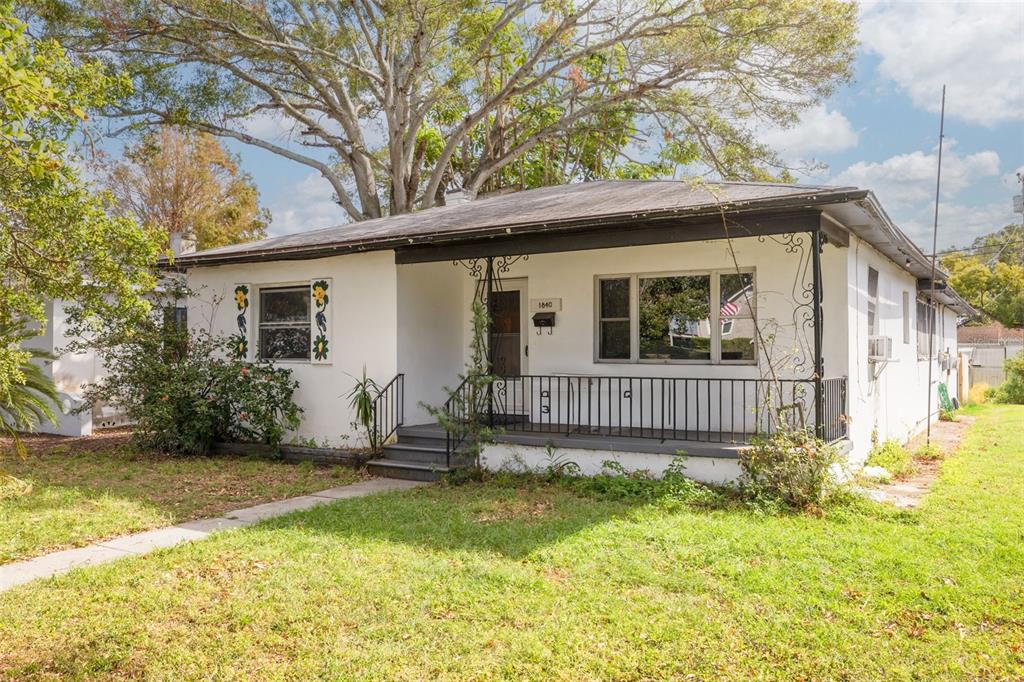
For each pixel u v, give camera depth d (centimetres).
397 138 2222
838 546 558
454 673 359
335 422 1094
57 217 517
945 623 414
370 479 924
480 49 2025
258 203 3353
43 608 448
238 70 2055
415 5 1769
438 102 2269
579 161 2689
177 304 1377
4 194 494
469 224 945
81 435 1359
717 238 788
